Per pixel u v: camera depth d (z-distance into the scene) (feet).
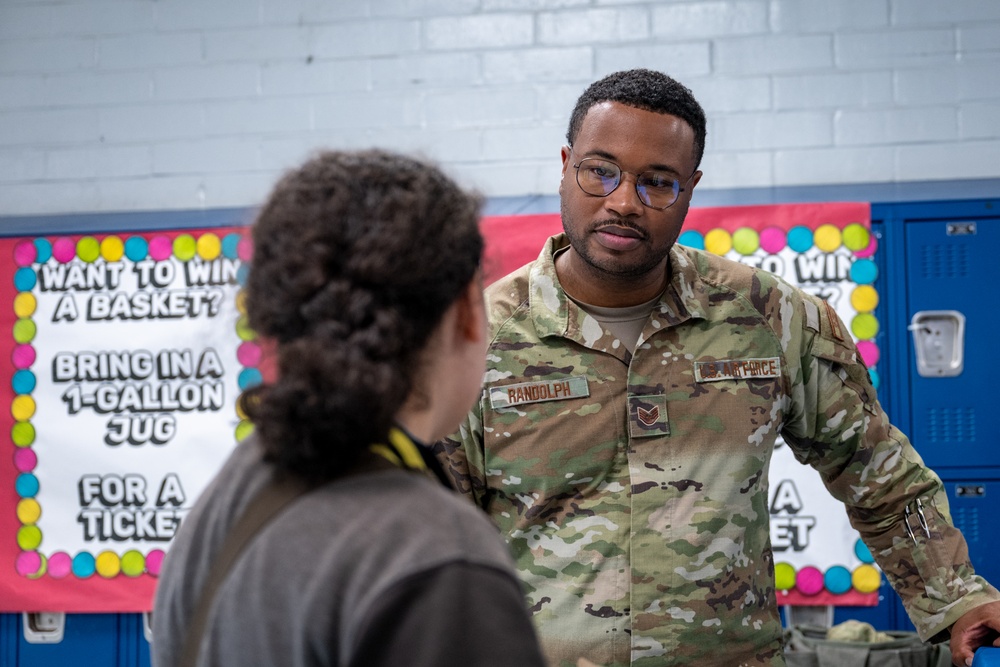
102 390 8.93
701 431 4.65
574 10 8.85
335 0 9.03
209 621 2.04
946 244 8.34
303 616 1.90
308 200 2.10
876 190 8.45
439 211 2.15
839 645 7.30
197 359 8.88
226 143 9.08
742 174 8.64
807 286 8.39
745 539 4.63
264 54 9.08
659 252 4.54
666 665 4.44
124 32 9.19
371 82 8.99
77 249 9.02
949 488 8.18
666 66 8.75
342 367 1.95
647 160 4.44
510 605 1.87
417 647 1.77
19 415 8.96
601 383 4.70
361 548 1.93
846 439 4.92
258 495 2.16
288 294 2.04
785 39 8.65
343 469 2.09
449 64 8.93
